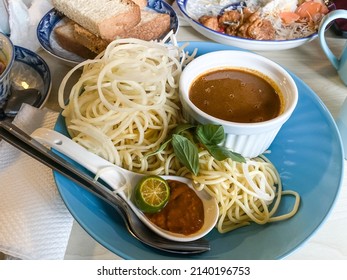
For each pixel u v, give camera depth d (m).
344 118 0.34
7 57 0.37
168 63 0.34
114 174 0.30
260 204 0.31
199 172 0.31
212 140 0.29
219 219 0.30
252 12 0.49
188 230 0.28
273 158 0.34
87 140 0.30
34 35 0.45
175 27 0.45
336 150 0.30
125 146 0.31
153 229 0.28
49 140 0.28
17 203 0.29
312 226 0.27
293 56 0.45
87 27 0.42
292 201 0.30
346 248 0.29
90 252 0.29
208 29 0.44
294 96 0.32
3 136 0.26
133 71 0.32
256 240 0.28
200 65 0.34
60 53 0.43
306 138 0.33
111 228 0.27
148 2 0.49
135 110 0.31
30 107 0.35
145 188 0.28
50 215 0.28
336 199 0.27
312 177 0.30
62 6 0.44
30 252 0.27
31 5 0.49
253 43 0.43
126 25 0.43
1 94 0.36
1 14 0.45
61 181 0.28
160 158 0.32
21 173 0.31
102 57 0.34
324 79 0.42
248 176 0.31
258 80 0.34
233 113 0.32
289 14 0.49
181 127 0.31
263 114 0.32
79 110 0.31
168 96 0.33
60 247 0.28
